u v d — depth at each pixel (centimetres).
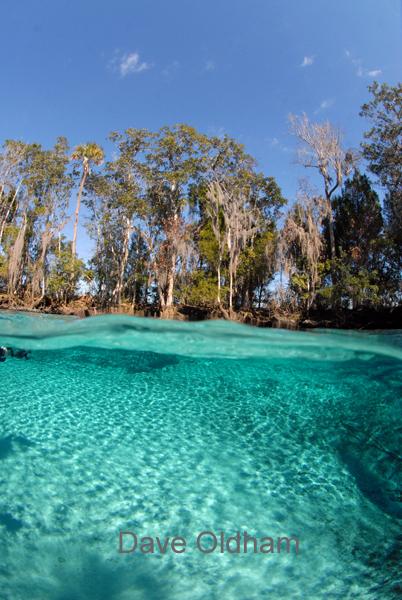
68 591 267
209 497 417
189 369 1058
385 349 899
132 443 568
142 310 2986
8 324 1237
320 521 375
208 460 514
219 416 703
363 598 267
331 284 2558
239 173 3478
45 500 395
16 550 311
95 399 795
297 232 2577
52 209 3772
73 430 612
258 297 3206
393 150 2750
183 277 3025
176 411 730
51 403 755
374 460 510
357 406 716
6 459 486
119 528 353
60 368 1079
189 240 3047
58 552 313
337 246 2980
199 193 3394
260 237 3159
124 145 3375
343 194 3055
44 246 3341
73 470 469
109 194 3462
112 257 3541
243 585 283
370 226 2833
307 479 464
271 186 3541
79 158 3866
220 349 987
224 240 2859
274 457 528
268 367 1006
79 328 1045
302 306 2600
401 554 321
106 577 286
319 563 310
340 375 937
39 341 1064
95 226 3647
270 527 363
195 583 284
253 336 1002
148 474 468
